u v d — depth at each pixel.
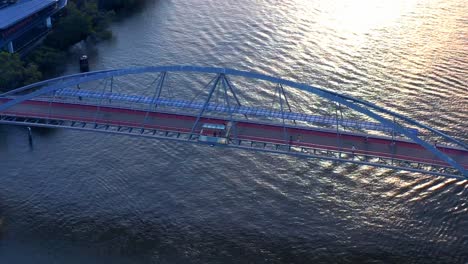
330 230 111.62
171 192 120.88
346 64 167.88
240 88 155.00
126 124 120.00
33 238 110.25
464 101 148.50
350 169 127.19
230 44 180.75
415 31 187.38
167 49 178.75
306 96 151.88
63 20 181.88
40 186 123.06
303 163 129.00
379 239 109.69
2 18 167.25
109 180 124.38
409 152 113.56
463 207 116.81
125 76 162.12
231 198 119.19
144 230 111.81
